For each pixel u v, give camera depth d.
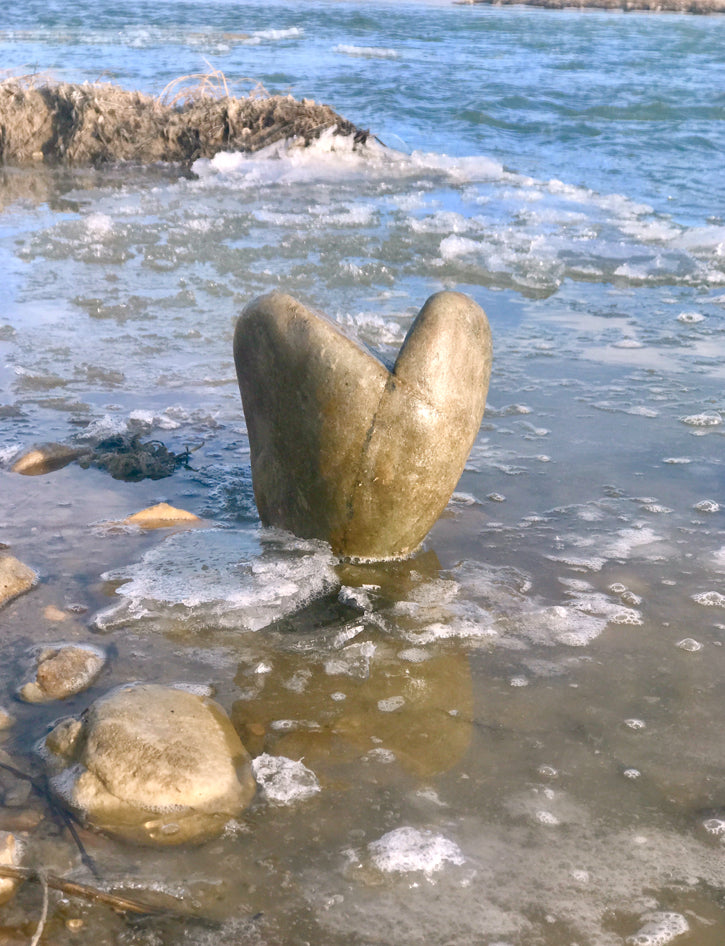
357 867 2.23
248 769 2.52
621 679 2.98
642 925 2.10
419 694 2.89
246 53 21.80
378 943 2.04
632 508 4.10
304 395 3.45
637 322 6.57
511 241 8.43
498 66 20.27
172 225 8.79
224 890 2.16
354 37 26.84
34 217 9.00
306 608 3.36
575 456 4.59
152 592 3.40
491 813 2.41
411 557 3.72
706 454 4.62
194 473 4.40
